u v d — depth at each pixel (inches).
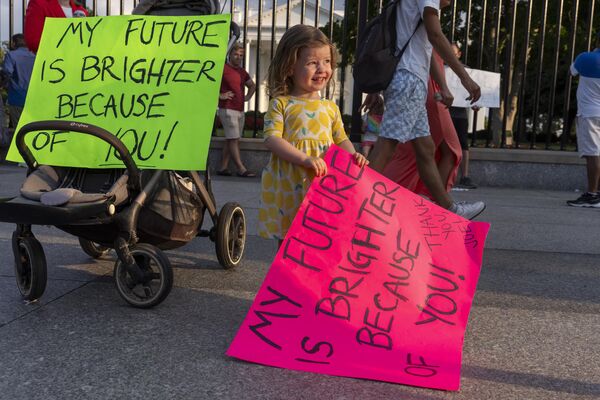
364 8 298.4
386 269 97.2
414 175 163.8
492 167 315.9
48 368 82.5
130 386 77.6
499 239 177.2
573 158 309.0
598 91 243.9
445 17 530.9
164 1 136.2
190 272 134.1
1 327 97.7
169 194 115.9
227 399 74.5
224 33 119.4
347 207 100.4
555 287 128.6
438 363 84.0
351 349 86.7
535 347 94.4
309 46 105.3
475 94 143.6
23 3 327.6
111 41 123.4
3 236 163.0
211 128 112.3
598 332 101.7
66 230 110.1
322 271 95.3
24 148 108.9
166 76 118.1
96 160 113.2
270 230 108.7
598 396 77.6
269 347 87.1
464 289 98.0
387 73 145.8
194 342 92.9
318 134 107.7
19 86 326.6
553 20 617.6
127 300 109.0
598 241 176.4
